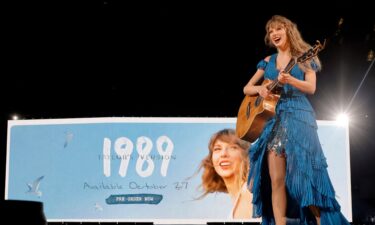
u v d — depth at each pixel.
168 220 4.37
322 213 4.08
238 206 4.30
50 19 5.40
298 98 4.16
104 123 4.50
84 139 4.50
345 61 4.88
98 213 4.41
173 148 4.43
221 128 4.42
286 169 4.11
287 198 4.10
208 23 5.24
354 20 4.95
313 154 4.11
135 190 4.41
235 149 4.36
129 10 5.33
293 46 4.27
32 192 4.47
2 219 1.51
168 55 5.27
